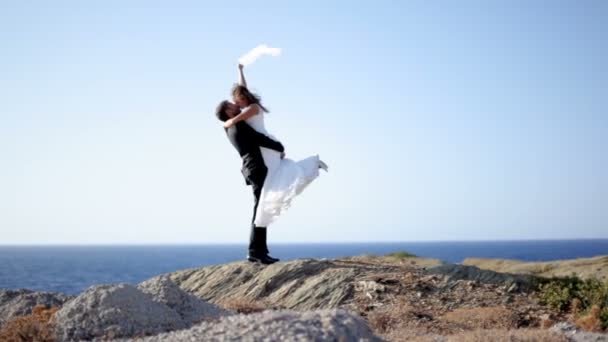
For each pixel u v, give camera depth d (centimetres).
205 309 983
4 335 844
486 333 916
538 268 2017
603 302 1113
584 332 955
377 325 1052
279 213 1129
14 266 12950
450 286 1228
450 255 17788
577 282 1216
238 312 1104
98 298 882
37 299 1036
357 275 1261
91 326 845
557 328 990
